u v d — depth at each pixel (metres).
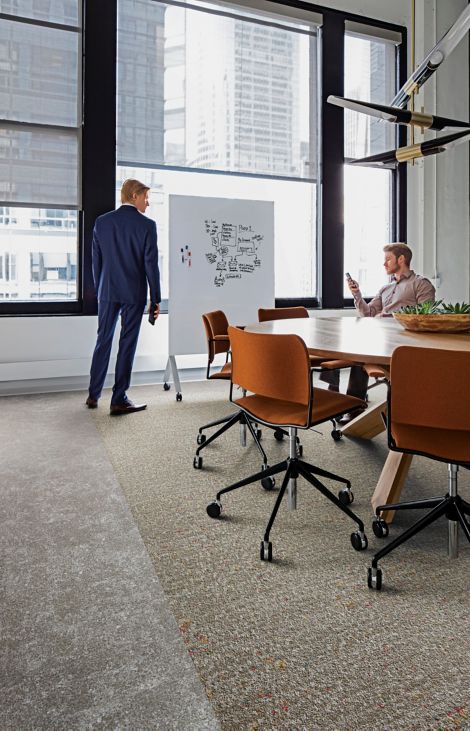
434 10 6.66
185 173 5.59
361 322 3.44
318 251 6.30
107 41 5.11
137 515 2.37
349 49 6.40
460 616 1.63
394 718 1.25
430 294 4.37
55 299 5.19
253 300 5.32
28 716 1.25
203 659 1.44
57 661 1.43
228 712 1.26
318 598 1.73
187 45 5.52
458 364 1.63
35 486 2.71
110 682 1.36
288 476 2.32
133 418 4.09
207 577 1.86
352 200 6.52
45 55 4.96
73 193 5.11
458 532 2.16
